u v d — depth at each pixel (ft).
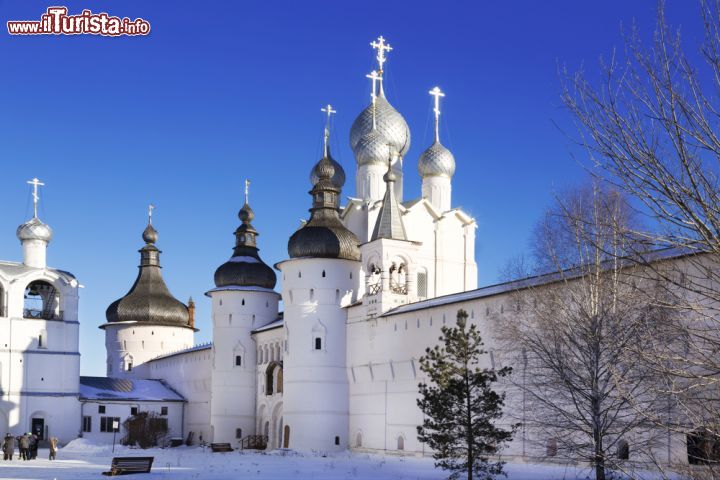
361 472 150.00
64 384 272.72
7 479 129.29
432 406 117.91
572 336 108.37
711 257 56.29
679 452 112.57
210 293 280.72
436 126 265.95
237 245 290.76
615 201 97.81
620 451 111.75
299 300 229.45
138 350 335.67
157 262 349.00
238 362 273.33
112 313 341.41
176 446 288.10
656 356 55.57
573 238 130.41
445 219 254.27
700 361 59.06
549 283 126.00
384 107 268.00
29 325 269.44
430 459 181.27
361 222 253.85
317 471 152.25
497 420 160.04
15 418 262.06
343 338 226.79
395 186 262.88
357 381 219.82
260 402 265.75
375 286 216.74
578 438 123.24
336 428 221.25
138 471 143.64
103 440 285.64
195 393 298.76
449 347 119.44
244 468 160.76
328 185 242.17
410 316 196.44
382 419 205.98
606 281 100.17
